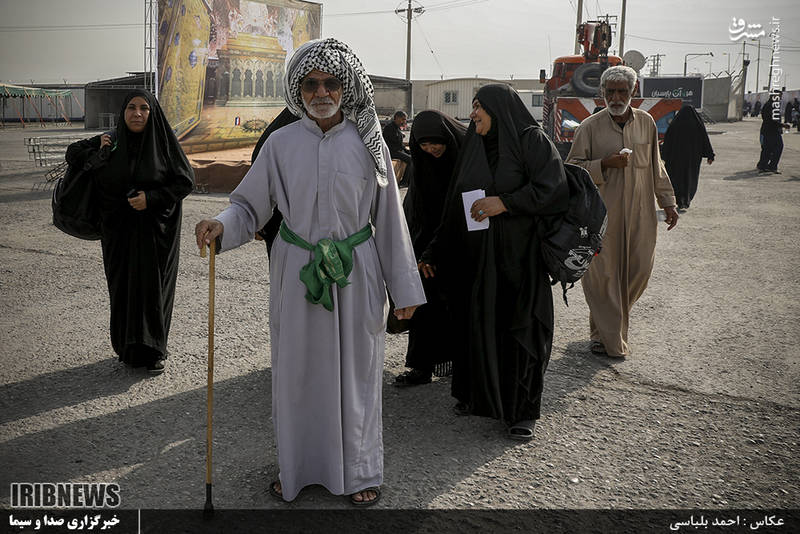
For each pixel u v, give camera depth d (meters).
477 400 3.51
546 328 3.53
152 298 4.23
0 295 5.95
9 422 3.65
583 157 4.63
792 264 7.38
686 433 3.62
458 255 3.60
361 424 2.93
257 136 20.12
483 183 3.48
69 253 7.52
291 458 2.89
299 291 2.83
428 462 3.32
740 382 4.28
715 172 16.72
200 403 3.91
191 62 17.59
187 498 2.97
